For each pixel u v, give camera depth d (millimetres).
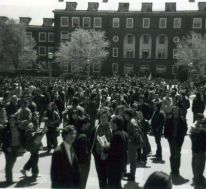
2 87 31797
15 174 12070
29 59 84188
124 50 91000
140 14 89438
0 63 81250
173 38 88938
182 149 16531
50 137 15602
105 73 91062
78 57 83938
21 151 14383
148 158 14547
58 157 6574
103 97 22031
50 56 33562
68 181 6574
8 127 10883
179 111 12078
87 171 8516
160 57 89875
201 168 10906
